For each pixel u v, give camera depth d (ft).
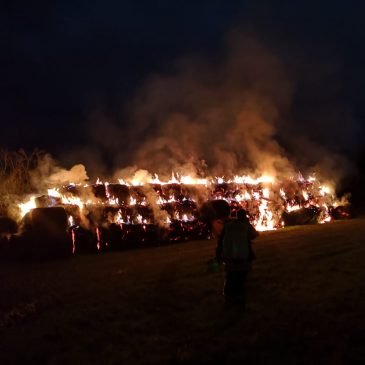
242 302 22.91
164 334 20.20
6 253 40.14
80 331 20.94
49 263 38.78
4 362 18.06
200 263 34.68
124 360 17.72
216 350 18.16
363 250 37.45
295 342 18.76
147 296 26.05
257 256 36.24
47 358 18.26
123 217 47.14
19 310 24.58
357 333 19.52
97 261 38.86
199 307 23.72
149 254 41.32
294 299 24.53
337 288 26.35
